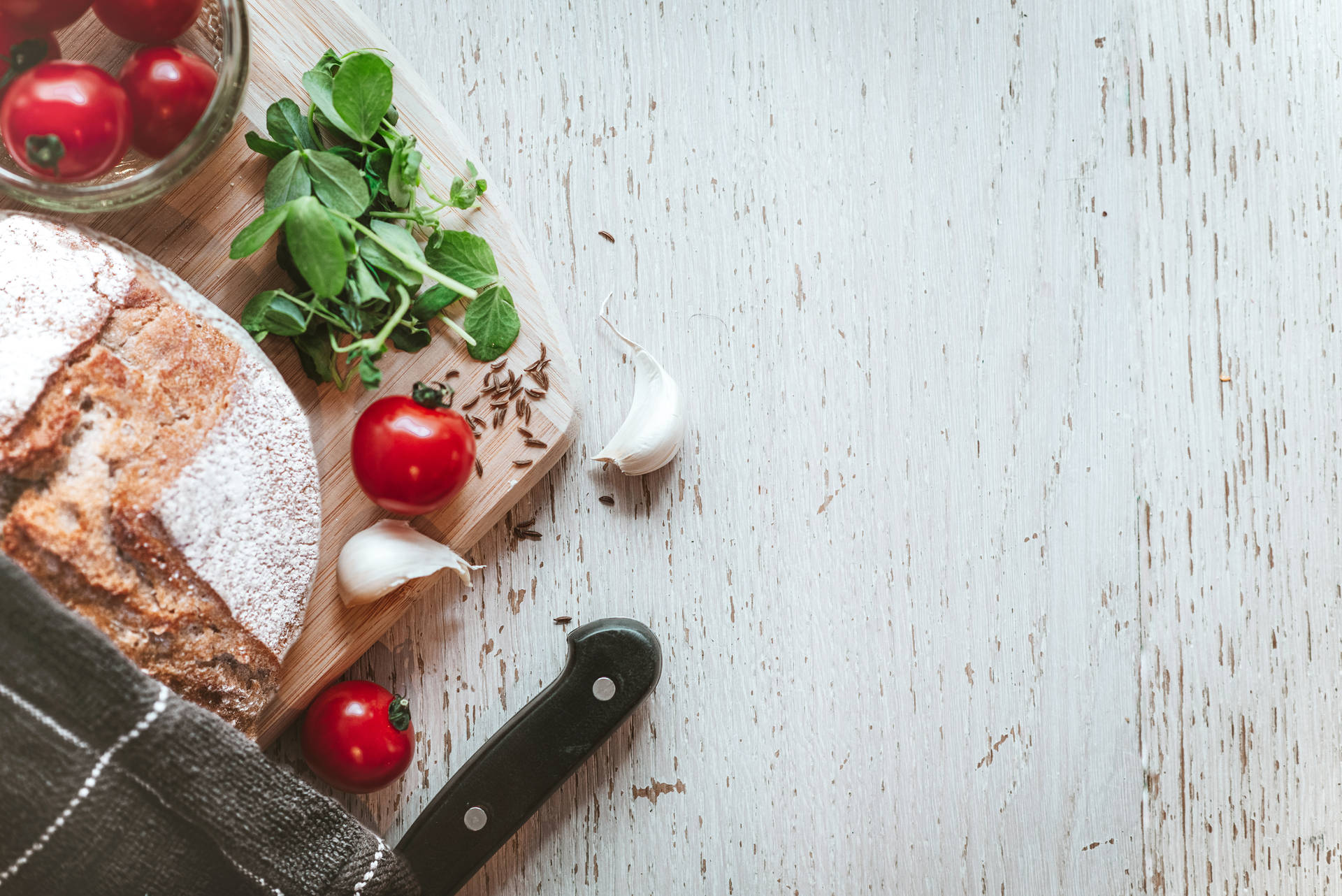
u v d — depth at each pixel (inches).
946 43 21.3
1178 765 21.7
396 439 19.2
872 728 21.4
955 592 21.4
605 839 21.1
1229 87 21.5
